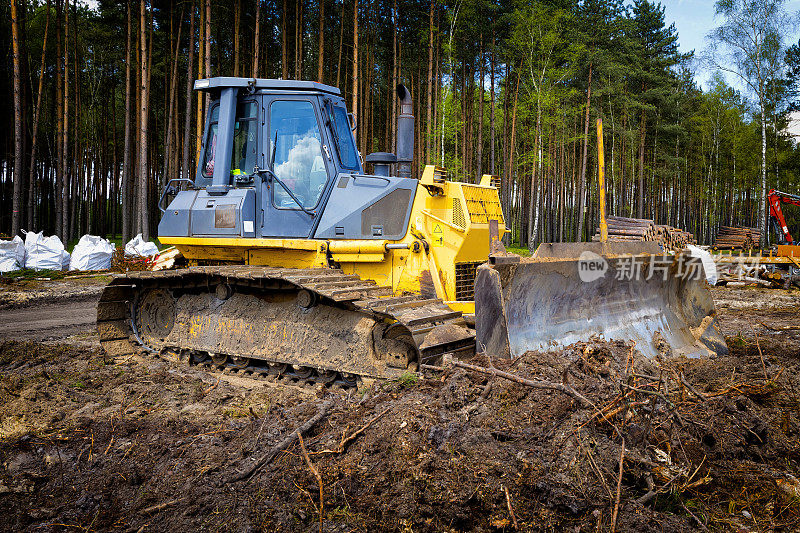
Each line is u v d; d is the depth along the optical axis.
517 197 43.75
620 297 6.31
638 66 40.91
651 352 6.11
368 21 29.88
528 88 32.28
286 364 6.11
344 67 30.95
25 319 10.71
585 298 5.90
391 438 3.60
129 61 24.00
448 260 6.05
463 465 3.29
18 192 19.48
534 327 5.29
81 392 5.63
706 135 44.31
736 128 42.00
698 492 3.47
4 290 13.99
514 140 35.41
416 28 31.56
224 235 6.31
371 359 5.49
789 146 37.47
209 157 6.73
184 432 4.48
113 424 4.59
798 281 16.30
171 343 7.08
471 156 33.56
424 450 3.45
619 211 46.50
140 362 7.04
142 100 20.16
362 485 3.33
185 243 6.70
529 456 3.37
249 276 5.62
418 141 29.92
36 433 4.46
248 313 6.45
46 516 3.36
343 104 6.57
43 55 24.73
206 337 6.76
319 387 5.78
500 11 32.25
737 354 6.87
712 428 3.97
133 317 7.57
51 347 7.68
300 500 3.30
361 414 4.08
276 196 6.15
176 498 3.47
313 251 6.09
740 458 3.86
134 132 32.72
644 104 40.59
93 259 17.91
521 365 4.43
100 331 7.35
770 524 3.18
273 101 6.16
